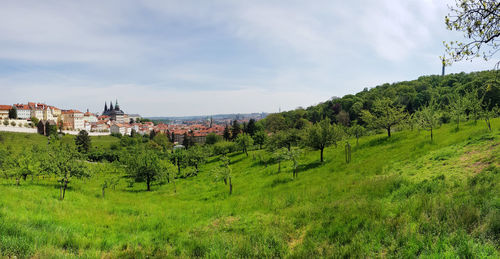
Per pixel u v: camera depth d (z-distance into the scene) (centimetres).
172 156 5269
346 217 1095
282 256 866
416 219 879
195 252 958
